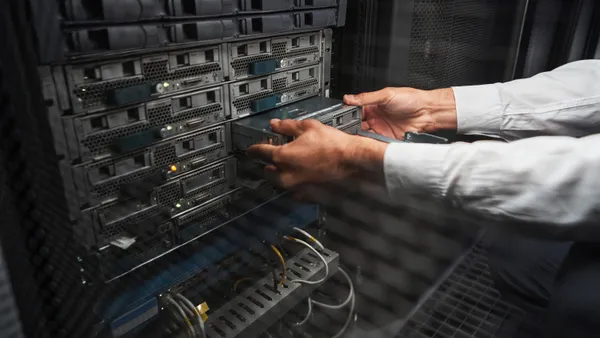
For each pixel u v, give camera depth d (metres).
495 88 1.04
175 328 0.73
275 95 0.91
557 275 0.85
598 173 0.55
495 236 1.03
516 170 0.59
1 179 0.38
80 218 0.62
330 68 1.07
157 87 0.66
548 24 1.32
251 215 0.89
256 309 0.81
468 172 0.62
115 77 0.62
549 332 0.82
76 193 0.61
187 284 0.76
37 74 0.44
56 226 0.45
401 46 1.02
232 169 0.85
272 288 0.86
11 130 0.39
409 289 1.05
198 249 0.80
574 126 0.97
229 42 0.77
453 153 0.64
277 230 0.95
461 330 0.95
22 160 0.40
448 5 1.05
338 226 1.08
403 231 1.06
